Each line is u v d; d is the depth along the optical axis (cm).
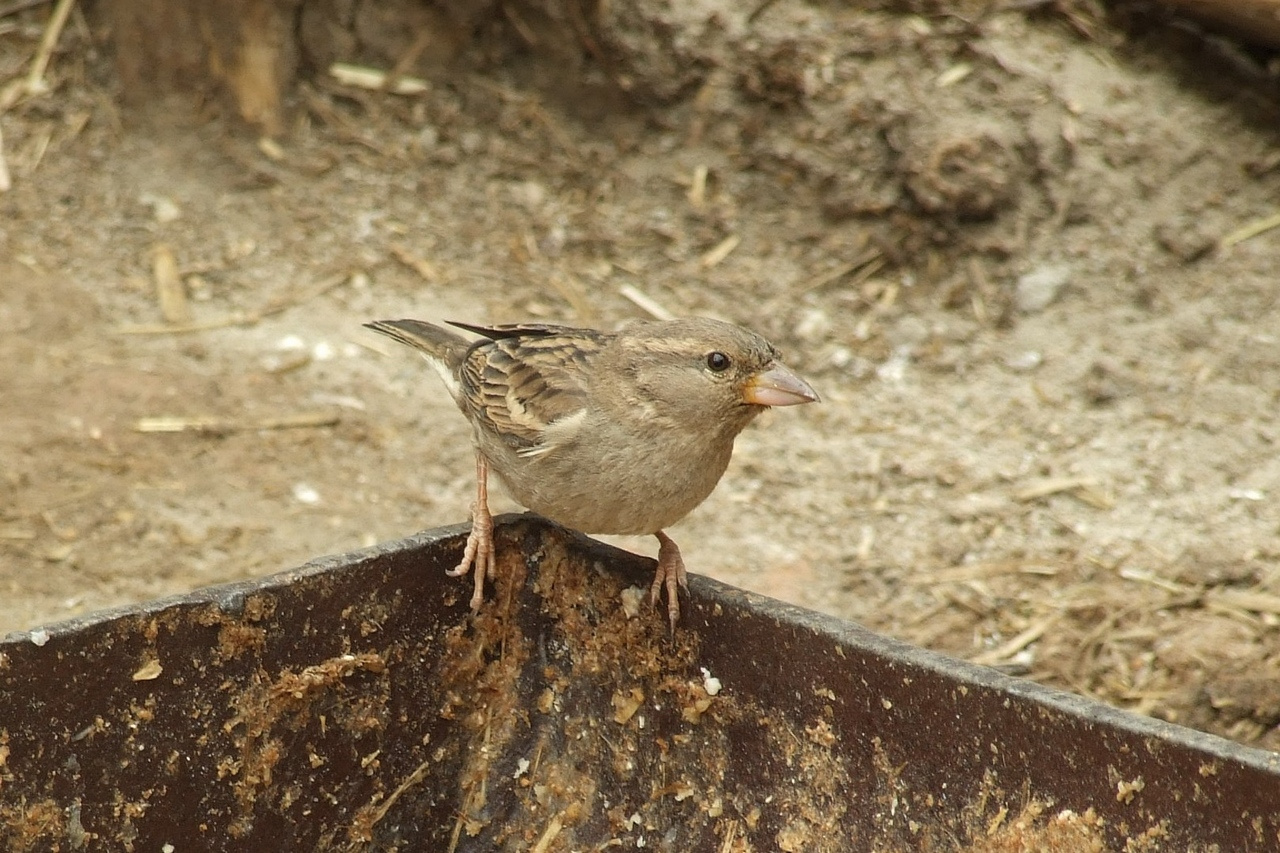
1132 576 1056
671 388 711
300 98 1444
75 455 1145
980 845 629
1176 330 1262
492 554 733
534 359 751
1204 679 943
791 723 686
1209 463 1160
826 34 1367
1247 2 1251
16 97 1457
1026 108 1325
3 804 625
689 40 1385
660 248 1381
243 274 1365
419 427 1220
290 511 1112
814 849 684
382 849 743
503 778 760
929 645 1006
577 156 1427
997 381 1261
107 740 648
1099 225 1308
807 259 1359
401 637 725
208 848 686
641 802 737
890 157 1345
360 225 1408
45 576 1030
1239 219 1304
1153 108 1331
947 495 1152
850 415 1244
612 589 729
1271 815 549
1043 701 603
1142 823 582
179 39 1408
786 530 1124
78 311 1305
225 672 675
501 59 1441
